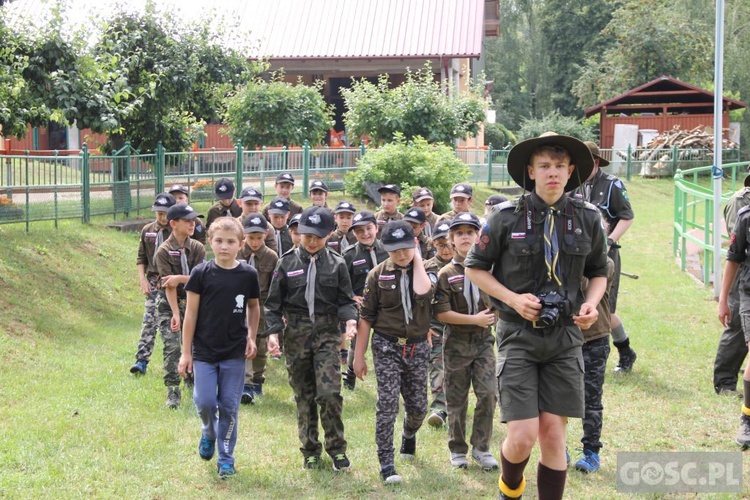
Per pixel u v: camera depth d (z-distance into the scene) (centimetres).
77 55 1452
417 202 1017
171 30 1942
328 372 607
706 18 4928
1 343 888
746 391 638
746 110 4791
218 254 600
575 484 573
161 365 915
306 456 620
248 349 610
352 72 3372
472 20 3391
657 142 3553
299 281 615
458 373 620
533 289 445
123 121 1811
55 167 1448
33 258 1216
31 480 562
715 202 1194
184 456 631
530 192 465
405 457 639
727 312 689
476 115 2452
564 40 6288
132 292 1275
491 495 567
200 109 2044
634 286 1341
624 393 784
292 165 2022
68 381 817
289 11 3506
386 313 614
